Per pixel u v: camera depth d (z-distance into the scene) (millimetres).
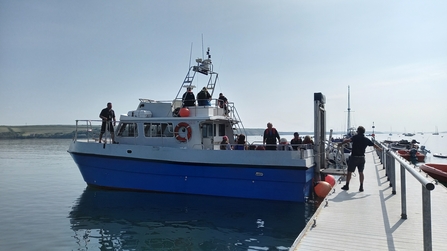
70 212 9930
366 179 11086
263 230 8023
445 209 6957
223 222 8664
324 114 12461
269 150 10508
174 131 11977
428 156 35438
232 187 10898
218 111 12562
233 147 11891
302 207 9953
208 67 13375
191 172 11234
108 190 12336
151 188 11727
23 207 10703
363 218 6371
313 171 11305
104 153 12172
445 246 4879
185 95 12414
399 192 8805
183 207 10078
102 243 7281
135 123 12555
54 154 36438
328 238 5281
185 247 6980
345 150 20859
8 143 69812
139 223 8680
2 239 7555
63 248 6996
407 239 5180
